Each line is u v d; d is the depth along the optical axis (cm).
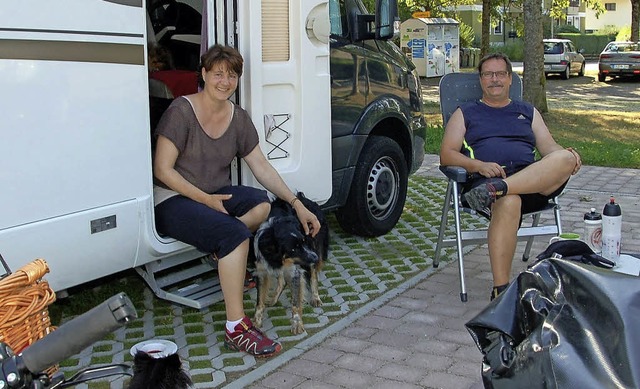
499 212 421
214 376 350
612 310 193
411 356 369
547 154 470
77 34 321
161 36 530
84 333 152
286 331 402
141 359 214
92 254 341
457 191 447
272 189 415
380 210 580
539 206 450
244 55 420
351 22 533
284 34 440
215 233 366
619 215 368
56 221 319
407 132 601
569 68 2447
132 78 350
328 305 440
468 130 473
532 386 195
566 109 1479
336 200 529
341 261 524
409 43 2470
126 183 353
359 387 336
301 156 458
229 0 411
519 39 3681
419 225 622
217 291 425
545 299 217
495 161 463
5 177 298
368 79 543
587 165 868
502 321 224
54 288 330
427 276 492
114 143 344
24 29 300
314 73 457
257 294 405
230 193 400
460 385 337
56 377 203
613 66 2255
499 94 468
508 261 422
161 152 380
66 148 321
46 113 312
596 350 187
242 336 371
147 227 366
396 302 444
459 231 447
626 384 174
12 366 160
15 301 215
